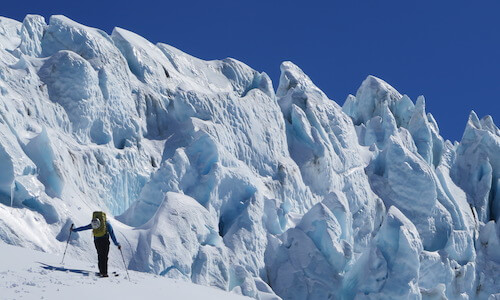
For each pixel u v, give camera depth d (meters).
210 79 38.75
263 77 39.34
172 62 37.47
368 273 29.17
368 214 37.50
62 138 28.09
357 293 29.06
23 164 24.22
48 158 25.50
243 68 40.50
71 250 23.44
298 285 29.39
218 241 27.44
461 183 44.59
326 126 38.97
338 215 32.09
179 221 25.86
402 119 48.56
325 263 29.78
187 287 14.58
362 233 37.00
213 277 26.17
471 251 38.81
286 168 34.75
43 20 32.81
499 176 44.53
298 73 44.28
